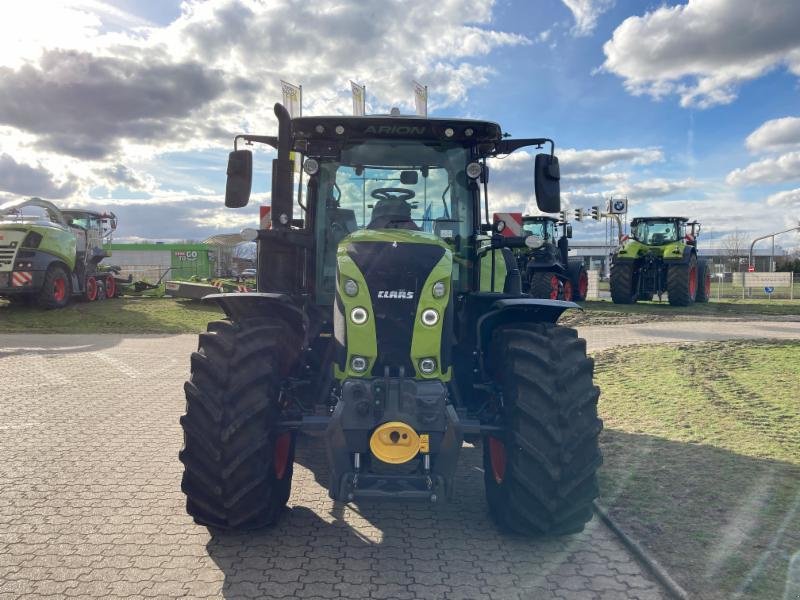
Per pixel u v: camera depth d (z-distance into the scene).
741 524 3.83
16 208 15.75
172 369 9.33
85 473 4.81
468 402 4.36
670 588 3.14
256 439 3.55
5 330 13.67
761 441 5.42
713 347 10.25
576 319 15.16
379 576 3.31
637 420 6.16
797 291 32.62
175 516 4.03
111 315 15.85
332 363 3.82
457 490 4.63
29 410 6.76
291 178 4.40
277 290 4.69
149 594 3.08
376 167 4.66
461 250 4.70
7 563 3.38
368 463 3.44
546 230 19.81
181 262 41.09
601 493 4.34
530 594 3.14
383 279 3.64
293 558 3.49
